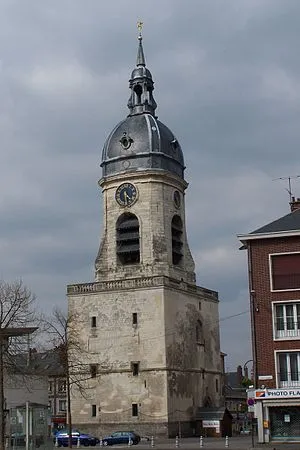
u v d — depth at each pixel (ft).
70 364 245.86
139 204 266.16
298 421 167.32
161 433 239.30
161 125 279.90
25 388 226.99
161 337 246.27
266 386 169.27
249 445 183.62
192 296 271.28
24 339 192.44
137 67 285.84
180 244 274.16
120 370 248.93
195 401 261.65
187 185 283.38
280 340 170.30
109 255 266.77
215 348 286.05
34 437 128.26
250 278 175.52
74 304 259.19
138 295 252.01
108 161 273.54
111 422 246.47
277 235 173.99
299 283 171.83
